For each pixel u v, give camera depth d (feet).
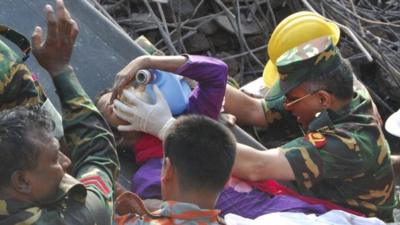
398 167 31.63
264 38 52.95
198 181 19.62
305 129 28.27
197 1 52.11
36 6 28.84
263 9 54.13
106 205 19.51
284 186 26.84
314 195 26.84
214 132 19.95
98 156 20.71
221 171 19.75
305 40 27.20
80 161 20.72
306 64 26.73
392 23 54.60
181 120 20.24
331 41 26.94
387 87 53.83
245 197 26.21
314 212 26.37
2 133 17.84
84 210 18.69
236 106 30.91
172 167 19.85
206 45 51.62
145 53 29.53
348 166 26.25
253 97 32.19
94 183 19.74
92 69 28.55
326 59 26.71
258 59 51.98
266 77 32.40
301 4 53.16
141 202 21.02
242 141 29.94
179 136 19.84
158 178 25.36
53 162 18.26
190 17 51.52
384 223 25.93
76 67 28.37
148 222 19.81
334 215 25.48
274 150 26.40
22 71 20.11
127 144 26.18
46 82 27.30
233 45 52.42
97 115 21.30
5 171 17.78
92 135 20.94
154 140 25.75
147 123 25.05
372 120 27.09
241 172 25.96
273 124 31.22
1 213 17.92
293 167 25.96
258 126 31.58
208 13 52.65
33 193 18.11
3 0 28.45
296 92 27.12
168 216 19.66
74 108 21.15
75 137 20.95
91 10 29.48
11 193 17.97
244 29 52.70
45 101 21.33
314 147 26.16
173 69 25.61
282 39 27.48
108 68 28.78
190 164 19.60
